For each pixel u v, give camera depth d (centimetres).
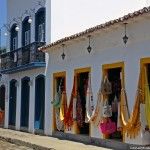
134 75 1484
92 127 1727
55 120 2092
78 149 1569
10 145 1939
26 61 2373
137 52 1471
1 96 2975
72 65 1925
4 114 2855
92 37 1739
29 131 2394
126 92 1523
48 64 2183
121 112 1518
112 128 1603
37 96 2325
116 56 1590
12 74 2716
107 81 1645
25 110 2541
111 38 1617
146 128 1408
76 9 2269
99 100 1658
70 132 1923
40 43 2253
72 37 1814
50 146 1686
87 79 1812
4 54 2767
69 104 1919
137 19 1430
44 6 2281
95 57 1733
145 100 1417
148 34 1410
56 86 2103
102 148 1582
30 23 2473
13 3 2775
